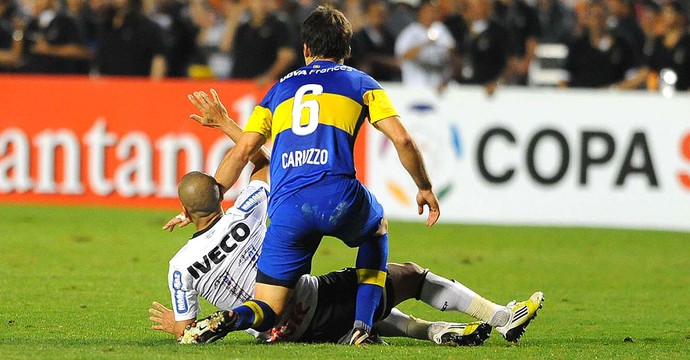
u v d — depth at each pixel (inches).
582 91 2206.0
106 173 2313.0
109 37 2486.5
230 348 927.7
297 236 933.2
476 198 2235.5
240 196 970.1
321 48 979.3
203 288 953.5
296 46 2502.5
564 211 2219.5
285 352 914.1
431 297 1000.2
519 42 2704.2
